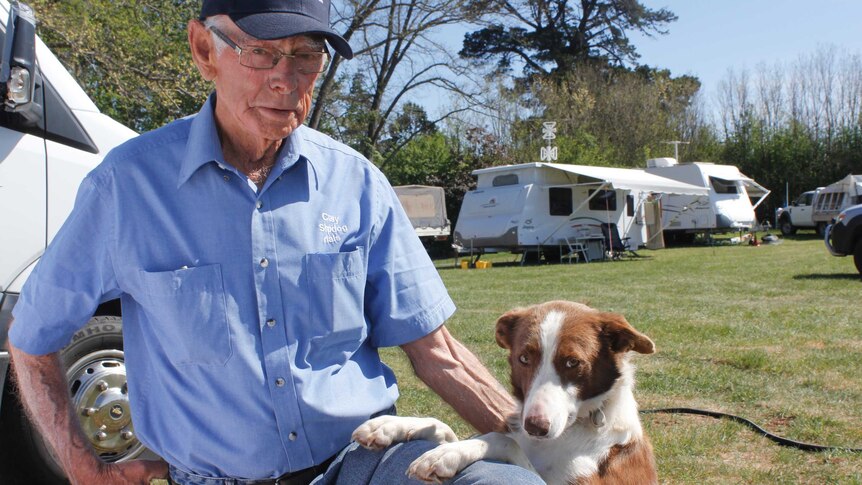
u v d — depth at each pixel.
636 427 3.17
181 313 2.28
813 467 4.80
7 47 3.64
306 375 2.34
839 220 15.48
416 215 28.83
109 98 16.55
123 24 15.40
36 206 3.81
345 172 2.57
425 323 2.62
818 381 6.88
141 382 2.43
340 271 2.42
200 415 2.33
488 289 15.33
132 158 2.37
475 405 2.67
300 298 2.36
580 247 23.94
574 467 2.97
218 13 2.33
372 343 2.66
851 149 45.81
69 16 14.23
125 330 2.46
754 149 47.12
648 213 29.14
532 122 38.00
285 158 2.41
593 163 37.88
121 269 2.33
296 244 2.38
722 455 5.05
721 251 26.70
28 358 2.40
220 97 2.41
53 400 2.45
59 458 2.53
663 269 19.41
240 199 2.36
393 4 31.73
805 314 10.94
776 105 48.88
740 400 6.35
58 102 4.05
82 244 2.35
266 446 2.30
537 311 3.33
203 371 2.29
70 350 4.00
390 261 2.60
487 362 7.64
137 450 4.22
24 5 3.68
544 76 46.50
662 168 31.64
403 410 5.77
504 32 47.59
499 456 2.30
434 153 34.94
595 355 3.07
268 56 2.31
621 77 46.44
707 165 31.48
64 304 2.36
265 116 2.35
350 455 2.37
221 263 2.31
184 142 2.42
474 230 24.19
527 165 23.17
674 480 4.59
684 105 49.38
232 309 2.29
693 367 7.44
